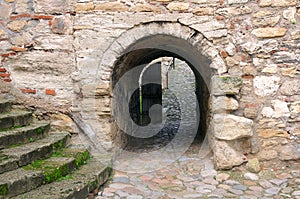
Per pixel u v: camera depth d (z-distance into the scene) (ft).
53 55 14.12
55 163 11.23
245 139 13.75
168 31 13.66
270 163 13.80
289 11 13.37
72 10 13.91
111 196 11.39
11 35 14.26
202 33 13.57
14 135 11.70
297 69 13.51
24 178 9.58
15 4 14.16
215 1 13.51
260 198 11.27
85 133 14.08
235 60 13.66
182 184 12.60
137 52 16.76
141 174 13.64
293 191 11.75
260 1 13.43
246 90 13.78
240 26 13.58
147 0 13.56
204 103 18.31
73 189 9.96
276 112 13.67
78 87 14.06
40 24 14.11
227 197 11.39
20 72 14.35
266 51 13.56
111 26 13.73
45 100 14.29
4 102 13.65
